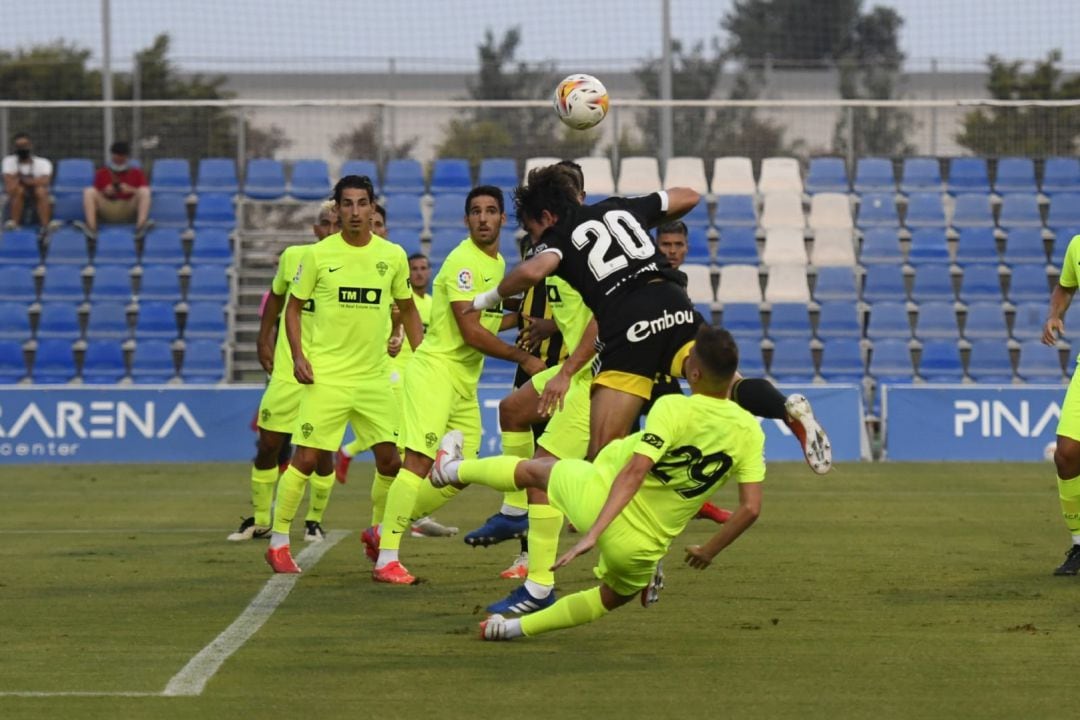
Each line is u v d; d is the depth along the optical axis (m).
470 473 22.81
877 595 27.81
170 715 18.19
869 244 77.25
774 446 61.41
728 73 96.81
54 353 70.06
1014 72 91.75
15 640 23.20
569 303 28.39
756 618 25.31
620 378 24.81
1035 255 77.06
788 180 81.56
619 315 24.69
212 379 69.88
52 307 72.25
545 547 24.03
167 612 25.83
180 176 81.12
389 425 31.33
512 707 18.67
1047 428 61.41
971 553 34.00
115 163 76.81
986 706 18.83
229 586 28.89
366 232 30.77
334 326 30.56
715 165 81.44
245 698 19.09
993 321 72.44
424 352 29.89
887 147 82.12
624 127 81.62
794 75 100.94
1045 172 81.19
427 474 29.47
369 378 31.06
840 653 22.22
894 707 18.75
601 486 20.97
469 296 29.00
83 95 89.81
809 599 27.33
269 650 22.34
